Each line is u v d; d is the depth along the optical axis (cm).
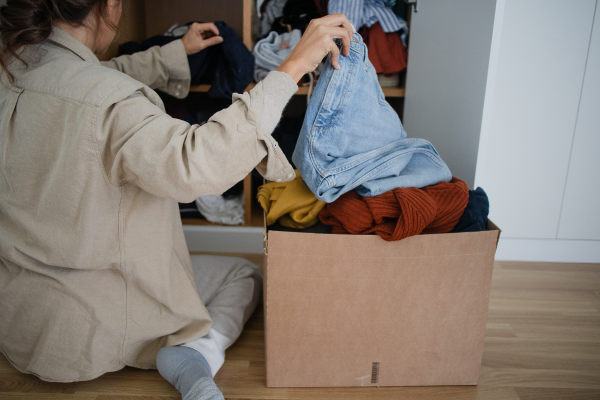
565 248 169
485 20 112
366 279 91
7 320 93
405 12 166
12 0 73
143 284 90
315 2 165
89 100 73
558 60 150
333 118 88
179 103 171
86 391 97
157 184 73
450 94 131
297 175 116
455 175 131
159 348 100
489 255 92
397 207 86
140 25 188
